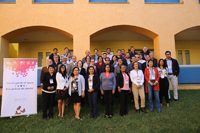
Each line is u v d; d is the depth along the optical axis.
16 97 4.52
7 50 7.55
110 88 4.50
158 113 4.67
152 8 7.60
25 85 4.63
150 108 4.84
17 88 4.56
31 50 10.26
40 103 5.45
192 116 4.45
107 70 4.62
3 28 7.05
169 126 3.99
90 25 7.33
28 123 4.15
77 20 7.32
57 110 4.90
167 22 7.55
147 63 5.42
